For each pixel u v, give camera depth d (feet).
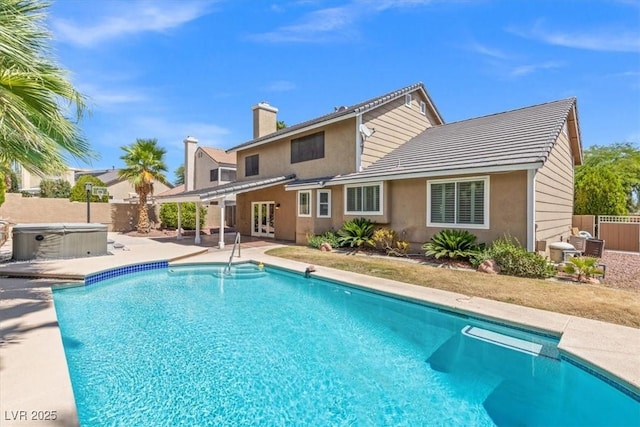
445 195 39.29
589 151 101.50
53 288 28.25
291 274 35.01
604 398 13.53
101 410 12.93
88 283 30.94
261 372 16.10
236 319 23.39
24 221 69.87
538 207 34.88
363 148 50.49
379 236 43.09
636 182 81.41
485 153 36.94
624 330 17.51
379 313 24.57
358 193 48.47
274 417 12.73
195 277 36.09
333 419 12.64
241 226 75.51
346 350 18.57
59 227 39.93
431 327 21.79
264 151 69.31
